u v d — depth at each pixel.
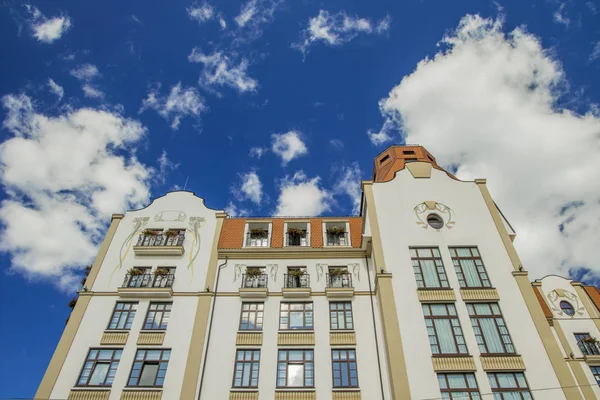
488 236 22.50
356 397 18.66
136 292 22.19
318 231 25.70
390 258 21.67
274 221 26.31
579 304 23.81
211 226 25.66
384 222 23.11
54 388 19.20
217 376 19.48
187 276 23.33
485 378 17.56
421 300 20.05
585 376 20.42
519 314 19.47
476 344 18.56
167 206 26.70
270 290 22.83
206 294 22.45
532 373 17.64
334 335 20.83
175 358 20.09
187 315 21.66
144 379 19.55
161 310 22.02
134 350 20.42
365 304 22.05
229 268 23.80
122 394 18.95
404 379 17.50
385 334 19.31
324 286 22.94
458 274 21.11
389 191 24.62
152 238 24.75
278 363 19.97
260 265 23.94
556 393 17.06
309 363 19.97
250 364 19.94
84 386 19.25
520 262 21.33
